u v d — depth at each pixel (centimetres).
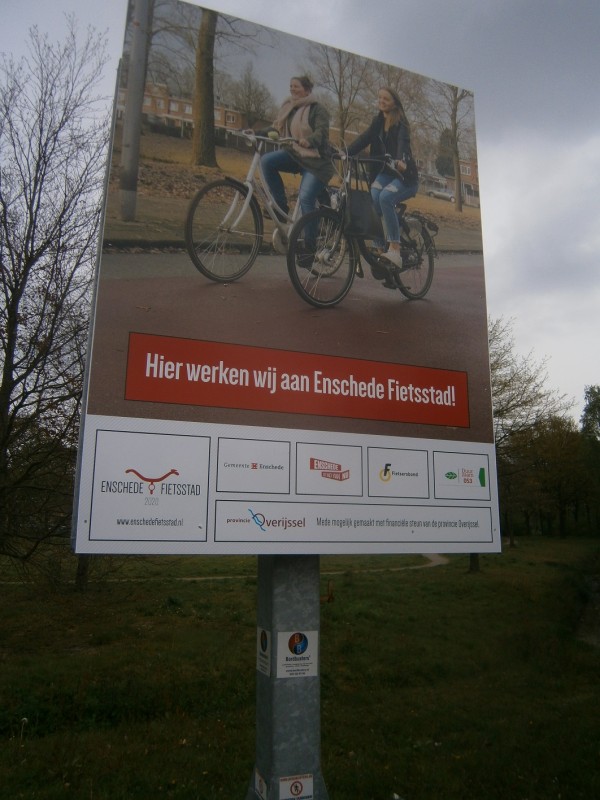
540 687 1004
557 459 3356
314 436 456
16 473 1135
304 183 508
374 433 477
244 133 494
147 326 430
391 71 566
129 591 1543
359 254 518
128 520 390
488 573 2088
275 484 434
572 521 4697
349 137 535
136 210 447
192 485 412
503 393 2069
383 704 925
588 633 1377
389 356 503
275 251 486
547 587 1789
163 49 477
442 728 813
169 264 446
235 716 862
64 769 660
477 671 1105
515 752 714
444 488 489
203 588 1773
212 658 1104
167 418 417
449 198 568
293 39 528
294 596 430
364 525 454
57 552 1152
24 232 1191
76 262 1208
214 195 474
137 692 905
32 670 993
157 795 599
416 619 1468
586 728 785
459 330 534
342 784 633
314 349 477
